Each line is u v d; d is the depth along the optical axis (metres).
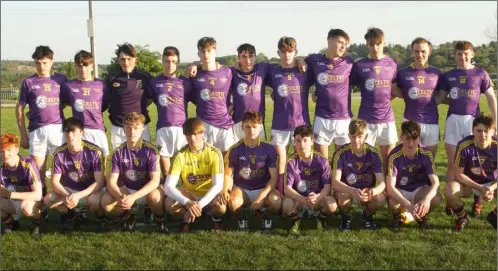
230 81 6.78
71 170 5.67
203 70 6.75
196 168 5.51
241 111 6.78
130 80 6.66
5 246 5.02
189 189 5.62
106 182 5.79
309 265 4.44
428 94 6.61
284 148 6.77
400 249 4.77
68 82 6.64
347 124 6.67
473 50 6.73
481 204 6.00
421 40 6.57
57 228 5.73
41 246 5.04
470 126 6.61
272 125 6.83
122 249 4.91
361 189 5.64
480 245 4.91
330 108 6.62
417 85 6.60
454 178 5.65
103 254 4.77
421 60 6.61
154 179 5.51
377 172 5.59
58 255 4.76
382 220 5.87
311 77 6.80
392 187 5.47
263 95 6.88
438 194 5.53
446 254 4.62
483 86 6.62
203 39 6.60
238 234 5.31
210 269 4.39
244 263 4.51
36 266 4.51
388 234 5.33
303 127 5.54
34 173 5.54
